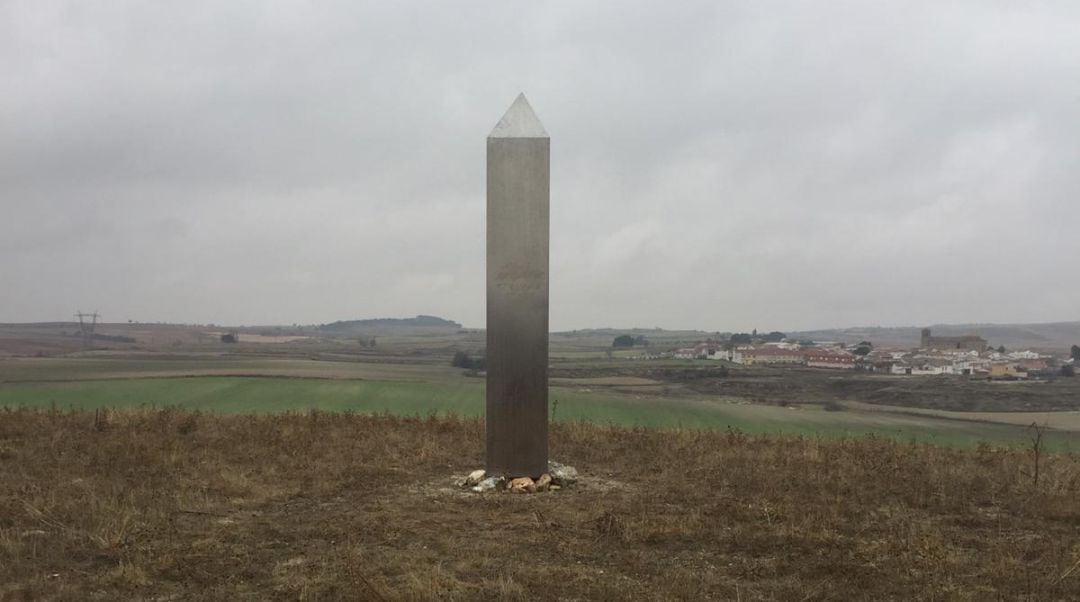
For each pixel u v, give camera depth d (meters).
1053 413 38.62
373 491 10.79
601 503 10.09
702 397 44.69
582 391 46.16
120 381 42.91
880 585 6.84
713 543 8.27
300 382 44.19
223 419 17.11
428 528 8.79
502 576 6.89
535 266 11.27
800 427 30.97
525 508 9.84
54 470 10.94
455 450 14.07
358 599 6.32
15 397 35.16
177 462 11.89
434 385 44.94
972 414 38.62
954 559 7.61
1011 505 9.99
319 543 8.11
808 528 8.69
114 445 12.90
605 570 7.32
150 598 6.39
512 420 11.28
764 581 7.02
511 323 11.27
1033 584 6.79
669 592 6.58
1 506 8.87
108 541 7.67
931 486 11.04
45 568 7.00
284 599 6.40
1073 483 11.12
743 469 12.34
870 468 12.42
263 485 10.73
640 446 14.89
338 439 14.52
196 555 7.53
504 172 11.22
